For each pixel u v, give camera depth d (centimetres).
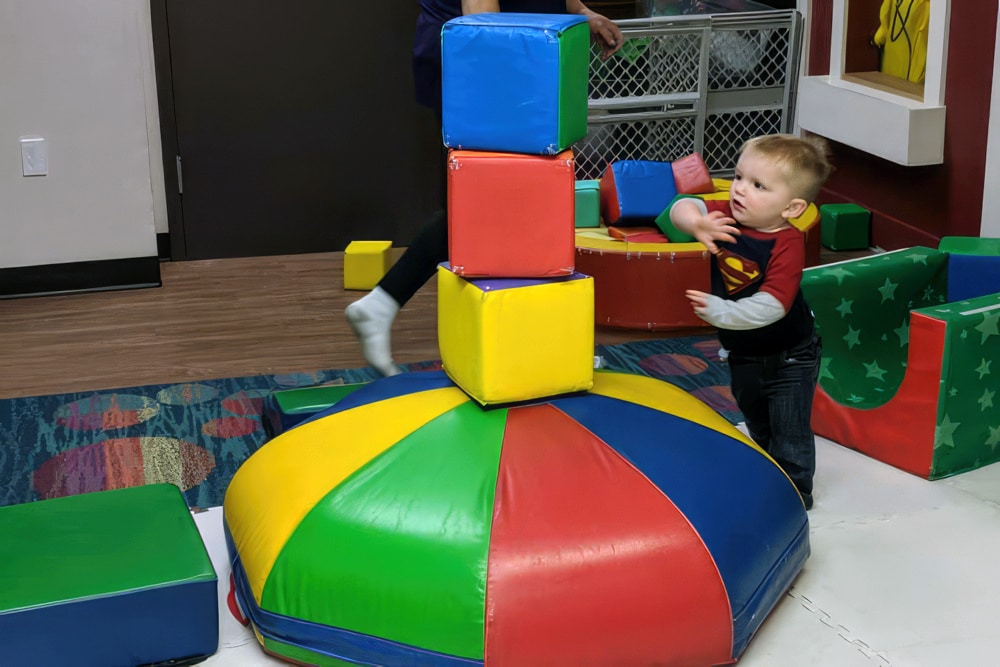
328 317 386
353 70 452
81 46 393
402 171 468
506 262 211
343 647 187
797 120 495
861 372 293
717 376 326
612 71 455
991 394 263
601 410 215
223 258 459
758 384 244
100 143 403
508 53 201
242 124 446
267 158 452
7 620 175
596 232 396
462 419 211
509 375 210
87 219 409
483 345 207
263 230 460
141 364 342
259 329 374
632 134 477
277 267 447
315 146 456
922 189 432
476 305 206
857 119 442
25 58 389
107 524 206
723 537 193
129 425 296
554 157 206
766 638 202
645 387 232
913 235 440
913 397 261
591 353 218
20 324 380
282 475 210
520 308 207
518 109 204
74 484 262
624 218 388
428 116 464
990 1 381
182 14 429
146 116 424
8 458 276
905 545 232
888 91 441
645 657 184
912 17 443
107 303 403
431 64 296
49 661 180
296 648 191
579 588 182
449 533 187
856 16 459
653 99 452
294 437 221
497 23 204
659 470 200
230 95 442
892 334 302
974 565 225
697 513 194
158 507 213
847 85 457
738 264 228
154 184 443
